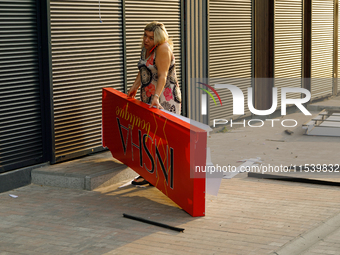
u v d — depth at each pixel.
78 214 5.00
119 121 6.12
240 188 5.94
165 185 5.21
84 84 6.70
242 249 4.02
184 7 8.56
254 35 10.36
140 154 5.66
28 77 5.98
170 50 5.43
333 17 13.40
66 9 6.34
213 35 9.30
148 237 4.34
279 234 4.36
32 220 4.84
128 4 7.35
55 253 4.00
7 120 5.77
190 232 4.45
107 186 6.04
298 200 5.43
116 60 7.20
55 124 6.33
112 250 4.05
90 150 6.88
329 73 13.37
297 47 11.95
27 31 5.91
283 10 11.35
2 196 5.66
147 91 5.64
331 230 4.58
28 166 6.15
